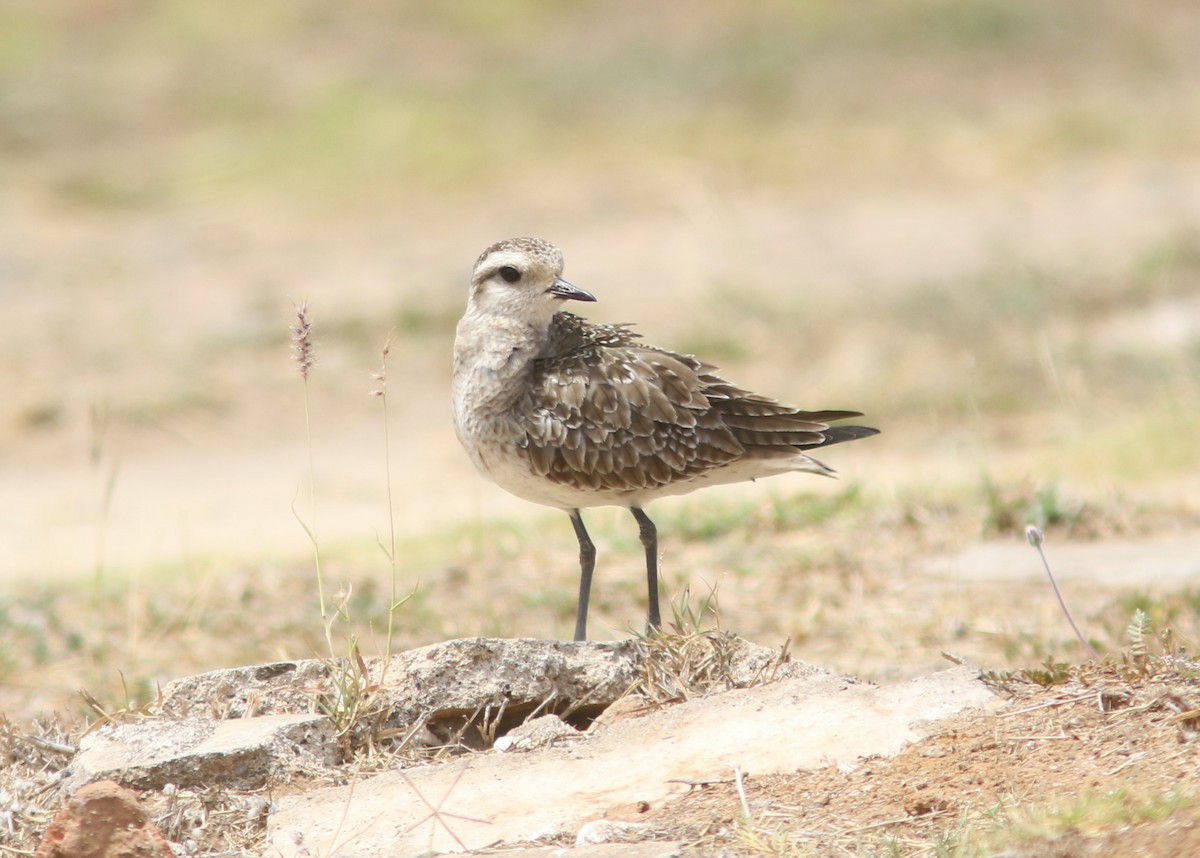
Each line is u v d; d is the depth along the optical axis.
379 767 7.88
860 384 18.16
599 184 28.28
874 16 35.47
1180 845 5.73
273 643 11.54
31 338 21.67
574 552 13.27
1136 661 7.73
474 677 8.31
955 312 20.11
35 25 35.94
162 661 11.37
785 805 6.82
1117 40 34.56
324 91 32.28
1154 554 12.06
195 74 33.81
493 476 9.83
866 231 25.30
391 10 36.97
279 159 29.75
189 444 18.47
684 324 20.77
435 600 12.32
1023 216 25.53
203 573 13.41
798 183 28.02
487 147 29.78
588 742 7.80
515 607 12.00
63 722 9.20
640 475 9.52
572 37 35.91
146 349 21.25
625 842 6.63
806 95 31.84
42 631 12.14
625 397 9.48
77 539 15.02
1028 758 6.87
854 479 14.18
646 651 8.57
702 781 7.20
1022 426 16.77
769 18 35.91
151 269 25.03
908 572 12.09
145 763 7.55
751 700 7.88
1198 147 29.06
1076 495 13.55
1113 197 26.34
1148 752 6.71
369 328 21.58
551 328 9.81
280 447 18.28
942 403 17.50
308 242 26.27
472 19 36.59
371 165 29.28
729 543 13.20
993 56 33.69
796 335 20.05
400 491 16.31
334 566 13.44
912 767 6.98
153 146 30.69
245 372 20.45
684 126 30.55
